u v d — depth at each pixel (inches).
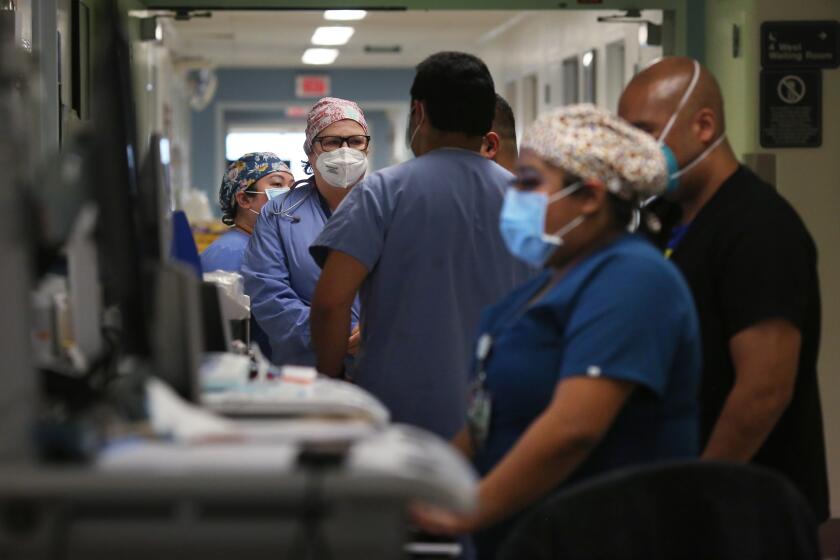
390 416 177.2
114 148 101.8
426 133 182.4
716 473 102.1
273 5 355.3
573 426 115.9
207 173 1071.6
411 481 77.7
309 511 80.4
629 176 121.9
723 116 158.4
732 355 148.9
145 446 83.0
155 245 116.3
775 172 343.3
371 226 176.9
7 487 76.3
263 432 86.4
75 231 103.7
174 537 80.0
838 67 342.6
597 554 100.0
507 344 127.3
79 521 80.2
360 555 80.0
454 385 176.2
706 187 156.7
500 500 116.5
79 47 316.2
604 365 116.7
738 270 148.2
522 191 125.6
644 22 372.5
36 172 99.6
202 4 361.1
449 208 176.4
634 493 101.3
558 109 126.6
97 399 95.9
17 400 83.4
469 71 179.6
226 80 1066.7
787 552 100.2
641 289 118.3
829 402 341.7
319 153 235.0
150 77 477.4
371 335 178.9
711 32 365.1
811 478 156.8
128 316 102.7
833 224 344.2
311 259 234.5
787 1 341.1
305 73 1073.5
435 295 175.8
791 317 145.9
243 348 173.8
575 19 540.1
